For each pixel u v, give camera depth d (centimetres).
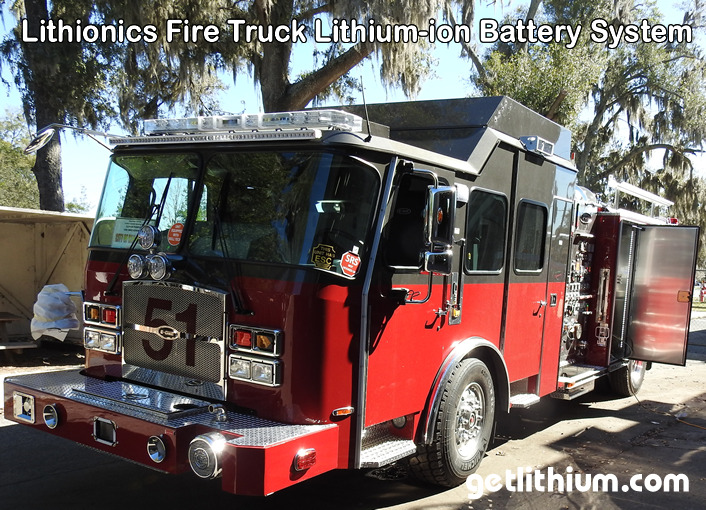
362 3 1134
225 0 1342
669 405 770
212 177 393
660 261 746
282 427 338
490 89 1681
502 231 493
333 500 432
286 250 354
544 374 573
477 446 470
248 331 356
